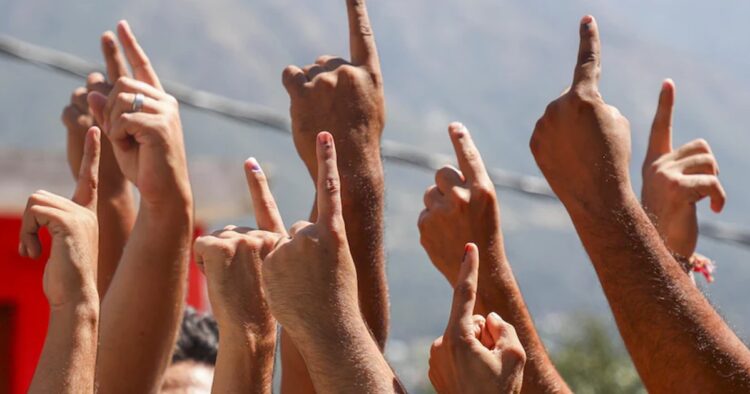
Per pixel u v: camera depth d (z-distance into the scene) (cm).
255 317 371
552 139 432
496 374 353
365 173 427
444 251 432
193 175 979
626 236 416
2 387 741
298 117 431
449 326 360
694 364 403
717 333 406
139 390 432
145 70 468
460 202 426
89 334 369
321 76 431
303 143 430
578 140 425
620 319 416
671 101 501
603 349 2173
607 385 2117
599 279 423
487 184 429
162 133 434
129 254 437
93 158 401
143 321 431
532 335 425
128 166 442
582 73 430
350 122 428
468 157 435
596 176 422
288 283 349
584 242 428
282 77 438
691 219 488
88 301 372
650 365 411
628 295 413
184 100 1147
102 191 492
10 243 770
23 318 754
